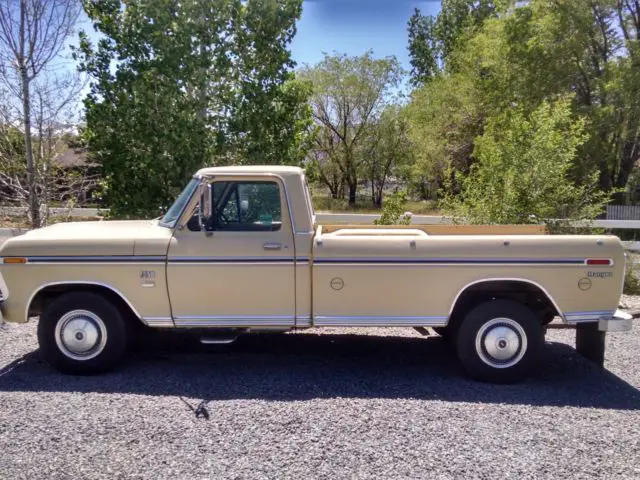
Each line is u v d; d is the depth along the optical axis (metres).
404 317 5.52
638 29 24.05
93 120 10.27
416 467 3.76
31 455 3.88
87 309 5.50
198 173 5.78
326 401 4.86
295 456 3.89
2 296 5.85
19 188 10.83
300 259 5.50
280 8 10.78
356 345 6.72
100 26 10.23
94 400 4.85
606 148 21.31
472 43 23.25
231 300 5.55
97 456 3.87
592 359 5.91
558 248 5.42
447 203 9.86
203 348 6.50
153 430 4.26
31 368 5.73
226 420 4.44
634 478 3.67
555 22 20.30
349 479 3.61
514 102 20.33
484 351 5.45
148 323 5.57
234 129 10.80
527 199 9.18
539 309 5.85
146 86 10.13
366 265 5.47
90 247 5.49
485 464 3.81
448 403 4.88
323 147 34.50
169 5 10.41
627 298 9.25
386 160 34.47
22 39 10.20
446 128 24.59
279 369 5.78
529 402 4.95
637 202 27.75
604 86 20.73
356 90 33.12
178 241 5.52
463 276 5.46
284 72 11.19
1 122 10.78
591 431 4.35
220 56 10.56
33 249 5.50
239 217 5.71
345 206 33.06
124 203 10.60
